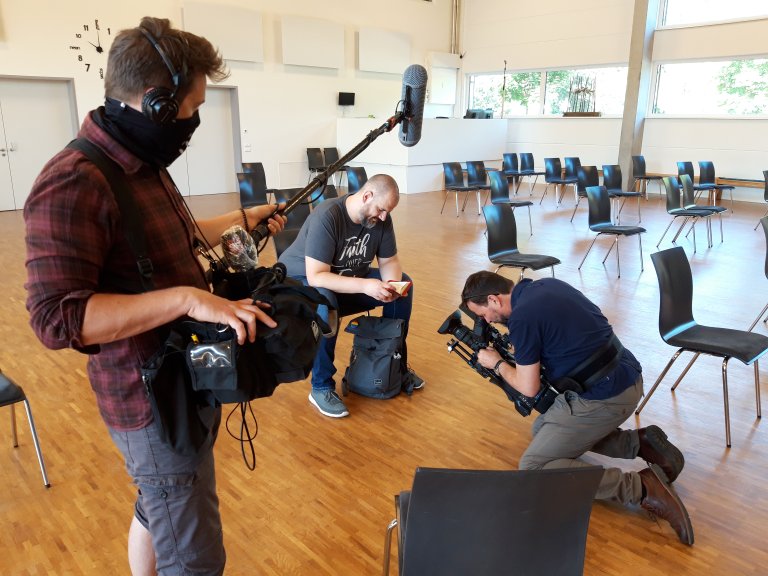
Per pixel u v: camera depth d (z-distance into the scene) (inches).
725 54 385.1
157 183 43.8
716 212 247.1
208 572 49.8
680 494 86.0
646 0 396.5
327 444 98.9
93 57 348.2
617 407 79.8
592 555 73.9
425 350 138.7
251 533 77.2
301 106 448.5
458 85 544.4
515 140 508.1
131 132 39.6
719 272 210.7
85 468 91.0
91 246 37.4
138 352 42.6
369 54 472.1
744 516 81.4
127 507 82.0
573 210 358.6
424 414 109.3
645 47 406.0
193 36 40.9
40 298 35.6
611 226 214.2
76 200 36.7
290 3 424.5
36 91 343.0
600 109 458.9
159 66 38.2
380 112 498.9
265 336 41.0
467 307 89.0
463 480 41.8
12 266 211.5
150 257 42.4
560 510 45.1
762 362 132.0
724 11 385.4
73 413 107.9
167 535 47.5
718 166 400.2
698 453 96.5
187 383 42.1
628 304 173.0
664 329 107.7
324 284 99.6
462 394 117.5
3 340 142.3
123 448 45.4
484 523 44.6
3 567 70.6
